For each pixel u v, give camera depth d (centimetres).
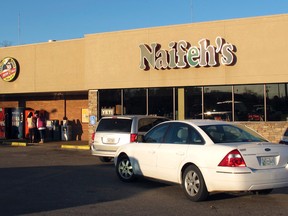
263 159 845
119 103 2255
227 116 1989
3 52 2683
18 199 937
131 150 1120
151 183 1130
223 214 786
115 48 2241
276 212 801
